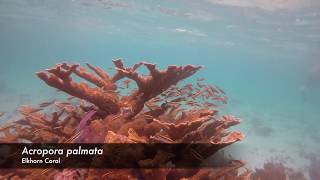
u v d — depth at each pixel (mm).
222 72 192250
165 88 4145
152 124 3490
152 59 168750
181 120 4090
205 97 5523
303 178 11422
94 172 2963
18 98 27375
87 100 3924
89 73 4656
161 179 2846
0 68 78812
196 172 3182
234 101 43344
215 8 29797
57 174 3260
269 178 8227
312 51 47562
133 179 2871
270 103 56625
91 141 3424
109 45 105125
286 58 63125
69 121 4301
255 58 74062
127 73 3936
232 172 3846
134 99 4156
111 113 4035
